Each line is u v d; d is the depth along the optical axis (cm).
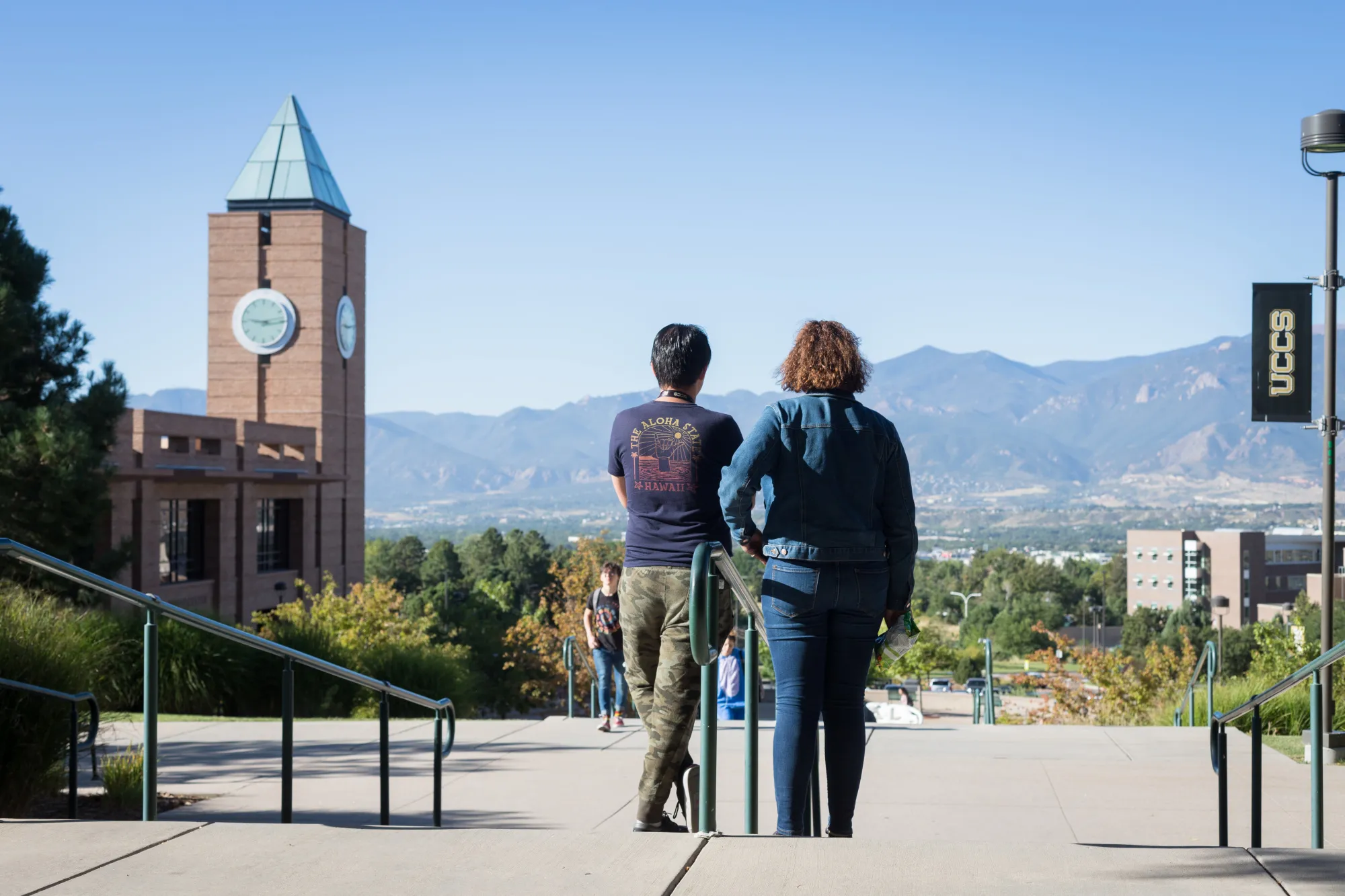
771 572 451
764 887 336
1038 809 843
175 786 895
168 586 4112
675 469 475
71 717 642
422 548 16438
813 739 448
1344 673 1302
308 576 5450
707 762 429
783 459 448
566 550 14088
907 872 348
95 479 1906
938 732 1251
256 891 335
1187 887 332
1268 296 1090
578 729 1270
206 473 4256
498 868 356
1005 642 14300
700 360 488
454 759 1050
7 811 685
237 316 5759
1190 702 1404
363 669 1873
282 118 6081
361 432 6109
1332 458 1066
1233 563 17125
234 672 1669
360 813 800
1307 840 739
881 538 457
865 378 464
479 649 4606
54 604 955
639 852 372
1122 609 19100
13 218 2052
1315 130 1070
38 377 2053
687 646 473
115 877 348
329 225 5859
